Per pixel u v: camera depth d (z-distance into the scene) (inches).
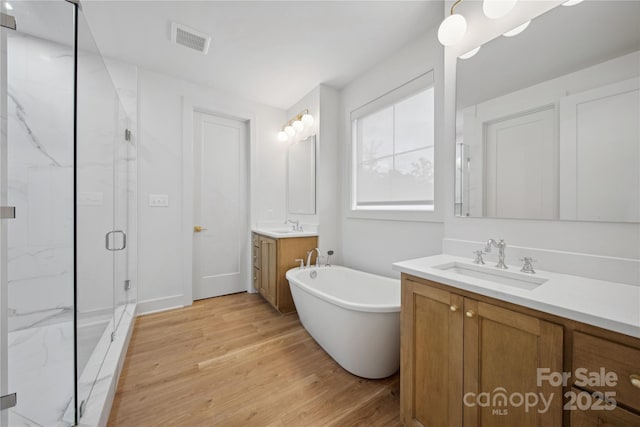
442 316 41.8
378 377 62.4
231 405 53.5
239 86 111.0
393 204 89.4
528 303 31.2
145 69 98.0
